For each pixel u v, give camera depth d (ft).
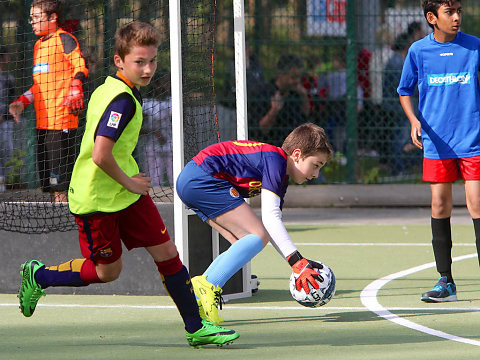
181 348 45.57
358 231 102.63
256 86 127.65
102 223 44.57
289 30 126.82
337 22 126.41
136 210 45.27
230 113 127.34
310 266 48.65
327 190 126.72
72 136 74.43
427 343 46.26
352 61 126.11
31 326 52.31
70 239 64.13
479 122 59.77
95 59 84.43
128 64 44.21
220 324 52.70
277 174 49.16
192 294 45.98
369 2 125.90
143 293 63.16
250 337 48.60
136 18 82.12
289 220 114.32
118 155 44.27
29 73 94.43
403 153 127.13
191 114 67.46
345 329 50.65
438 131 60.54
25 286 47.93
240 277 62.39
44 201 68.03
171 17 60.18
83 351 44.78
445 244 60.23
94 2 84.07
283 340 47.55
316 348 45.14
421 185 125.18
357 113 127.34
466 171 60.03
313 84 127.54
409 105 62.28
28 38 93.15
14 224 65.16
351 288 65.87
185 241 59.62
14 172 95.25
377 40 126.62
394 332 49.52
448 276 60.03
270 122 127.85
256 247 50.65
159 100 94.02
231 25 128.16
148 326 52.11
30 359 42.91
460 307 57.57
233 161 50.93
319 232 102.06
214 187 50.93
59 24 76.28
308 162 50.14
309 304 52.34
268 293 64.44
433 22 60.18
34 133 96.22
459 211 120.16
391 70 126.41
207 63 68.23
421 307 57.72
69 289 64.13
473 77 59.62
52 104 74.74
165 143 107.65
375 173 127.85
